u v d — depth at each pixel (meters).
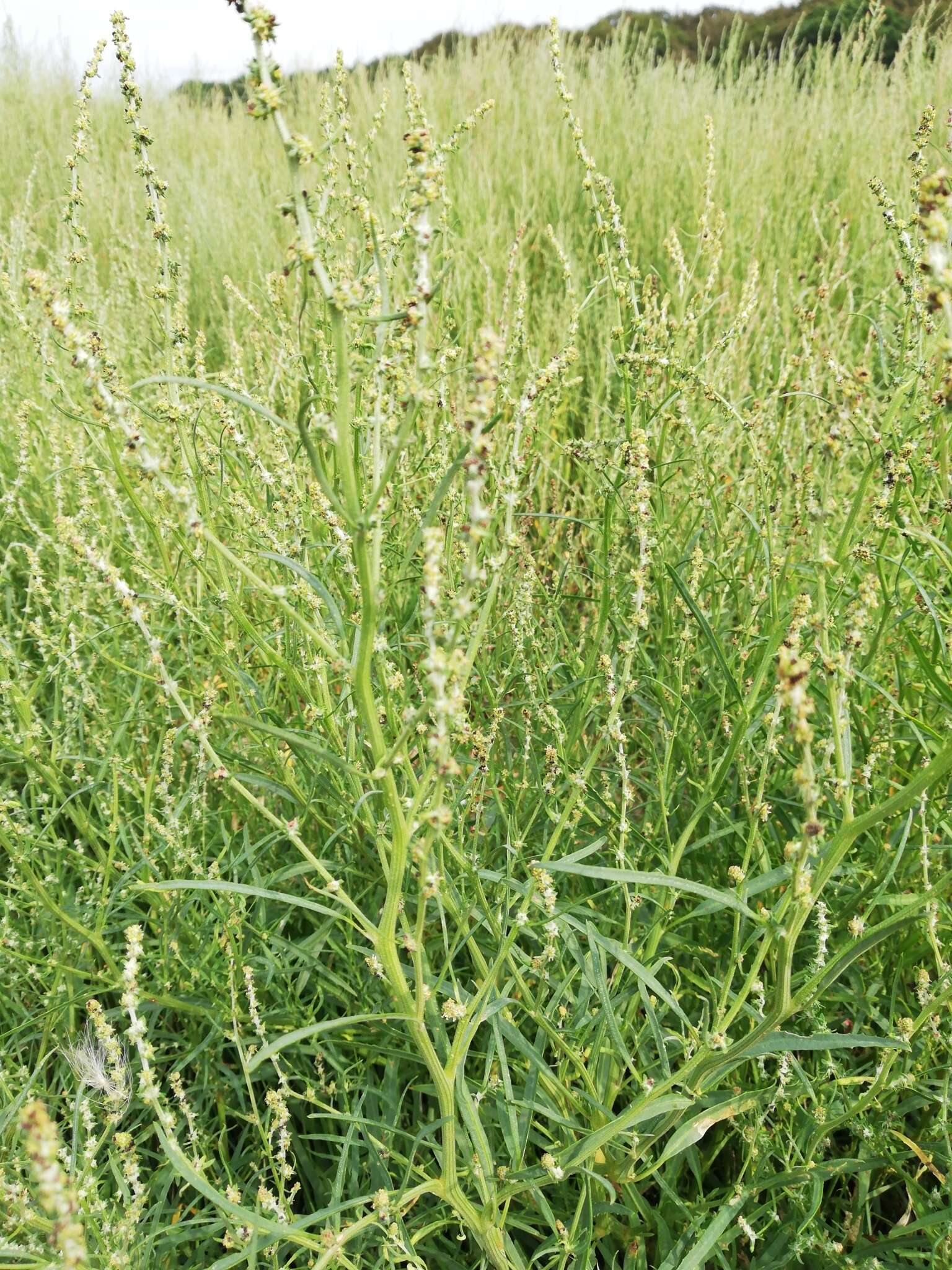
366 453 1.91
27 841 1.85
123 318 3.75
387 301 1.19
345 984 1.80
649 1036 1.66
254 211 5.64
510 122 6.48
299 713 1.90
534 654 2.06
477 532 0.97
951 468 2.09
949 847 1.54
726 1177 1.76
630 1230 1.61
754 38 8.36
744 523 2.36
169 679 1.23
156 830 1.87
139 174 1.66
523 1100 1.47
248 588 2.31
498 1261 1.42
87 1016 2.01
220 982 1.74
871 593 1.26
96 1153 1.69
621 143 5.88
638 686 1.96
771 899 1.89
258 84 0.96
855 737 1.98
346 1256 1.45
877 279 4.21
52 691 2.58
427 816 1.06
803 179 5.46
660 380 2.10
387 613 2.35
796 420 2.80
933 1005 1.36
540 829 2.02
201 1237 1.56
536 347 3.54
